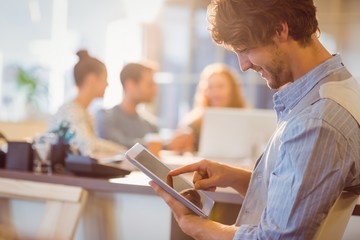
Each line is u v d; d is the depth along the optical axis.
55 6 5.75
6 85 5.51
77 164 1.98
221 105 4.21
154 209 1.96
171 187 1.43
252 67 1.33
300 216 1.14
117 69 6.02
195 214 1.37
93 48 5.96
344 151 1.15
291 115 1.27
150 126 4.36
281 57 1.27
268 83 1.33
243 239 1.22
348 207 1.30
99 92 3.52
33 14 5.67
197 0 5.98
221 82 4.20
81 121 3.32
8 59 5.59
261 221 1.21
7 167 2.08
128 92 4.24
